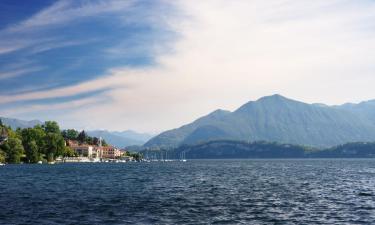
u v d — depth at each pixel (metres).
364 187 99.81
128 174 162.50
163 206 64.62
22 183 111.50
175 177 143.00
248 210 60.75
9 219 53.28
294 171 192.75
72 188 97.00
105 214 56.91
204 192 87.12
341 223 51.06
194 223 50.66
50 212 58.69
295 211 59.97
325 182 117.31
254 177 143.12
